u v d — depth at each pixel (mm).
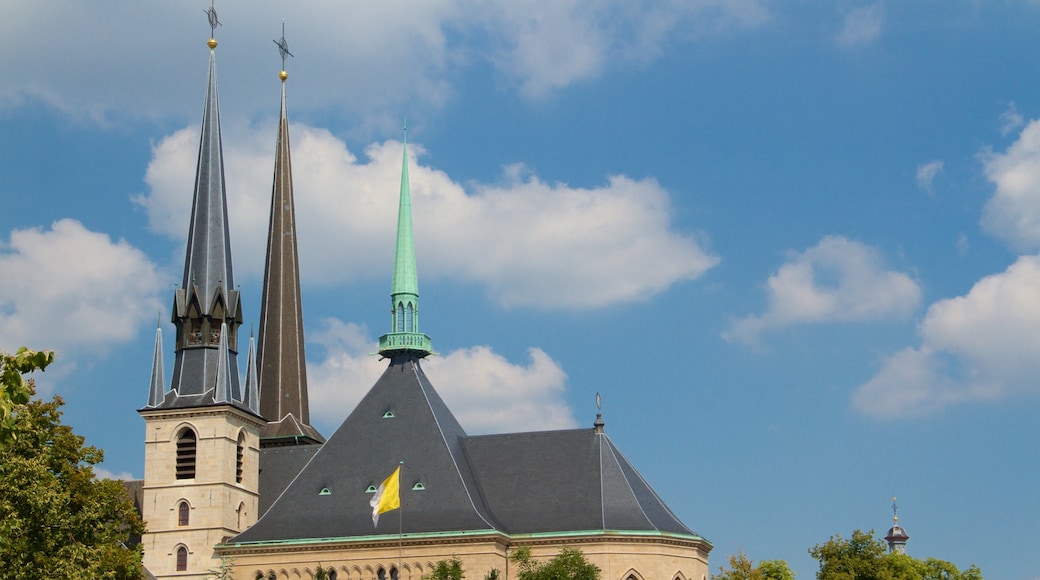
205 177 148750
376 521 128375
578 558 118125
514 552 132625
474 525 130875
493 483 138875
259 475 147875
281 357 172875
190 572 137125
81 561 92438
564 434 141250
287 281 176250
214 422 140125
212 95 151875
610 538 131000
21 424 92438
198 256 145750
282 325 174250
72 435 102688
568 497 135500
